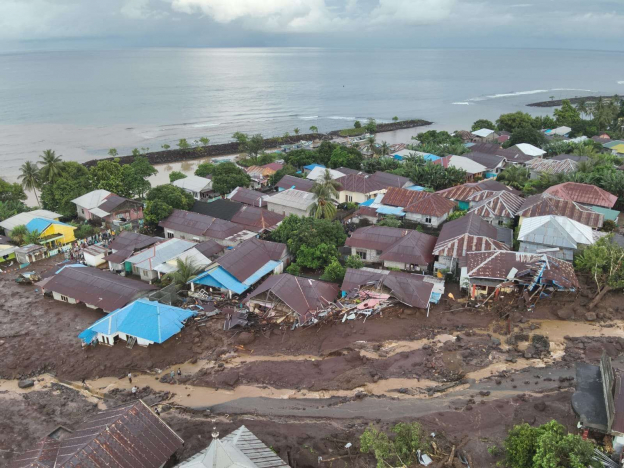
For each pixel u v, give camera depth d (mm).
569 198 83188
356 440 38594
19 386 48094
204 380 48000
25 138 186125
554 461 30078
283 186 107438
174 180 114688
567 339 50938
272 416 42688
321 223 72000
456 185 101750
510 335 52000
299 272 68000
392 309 57219
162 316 53750
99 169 103312
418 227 80312
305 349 52125
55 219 90500
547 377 45500
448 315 56156
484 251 62688
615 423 33281
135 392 46812
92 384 48469
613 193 87312
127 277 69812
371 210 87812
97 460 32656
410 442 35875
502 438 37906
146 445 35094
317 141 179625
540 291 57406
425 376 46812
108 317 54250
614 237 68250
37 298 64438
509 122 174375
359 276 61344
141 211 94500
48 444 35281
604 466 31859
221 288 62031
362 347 51406
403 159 128500
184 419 42656
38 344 54000
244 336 53656
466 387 44969
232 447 31906
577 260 60750
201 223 81375
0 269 73750
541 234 65375
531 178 109875
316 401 44500
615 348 49125
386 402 43562
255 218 84375
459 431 39062
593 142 136000
